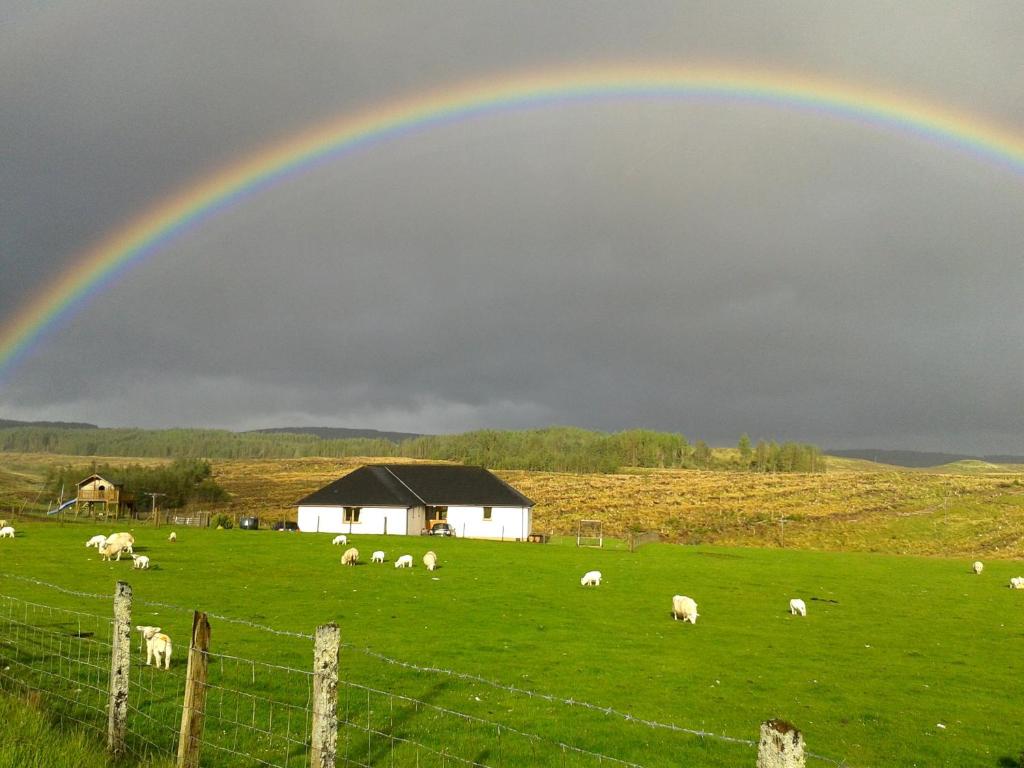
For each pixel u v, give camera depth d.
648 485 153.25
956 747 17.59
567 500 130.62
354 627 27.45
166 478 124.19
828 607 38.66
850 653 27.62
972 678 24.42
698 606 37.25
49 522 71.94
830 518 104.00
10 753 9.86
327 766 8.85
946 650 28.75
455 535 86.31
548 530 97.81
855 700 21.27
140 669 18.73
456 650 24.45
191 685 10.28
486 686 20.38
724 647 27.62
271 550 55.06
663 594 40.69
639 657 25.08
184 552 50.62
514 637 27.16
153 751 12.16
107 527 69.25
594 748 16.11
